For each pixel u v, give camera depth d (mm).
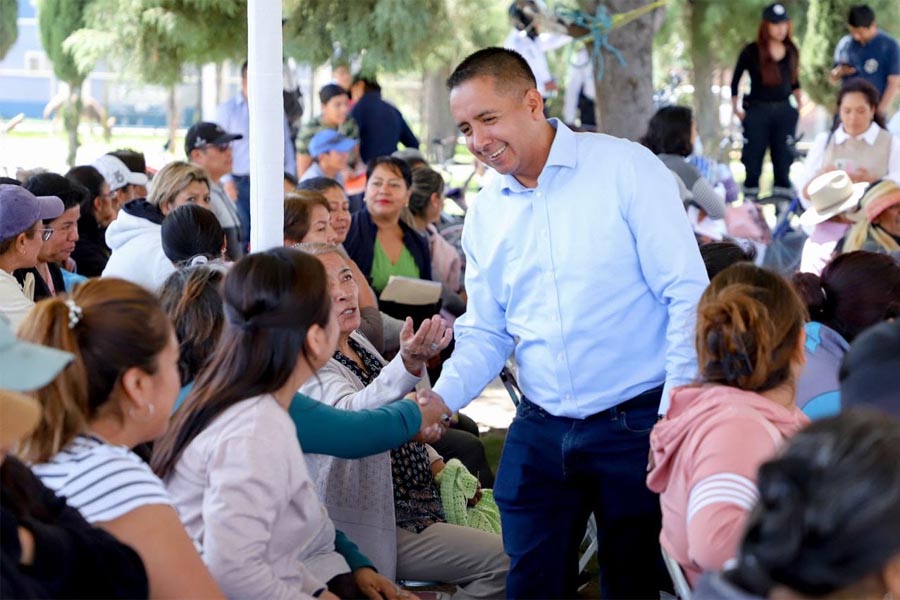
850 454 1405
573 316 2980
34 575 1702
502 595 3459
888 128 8000
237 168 8516
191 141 6773
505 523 3193
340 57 8992
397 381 3014
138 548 1992
